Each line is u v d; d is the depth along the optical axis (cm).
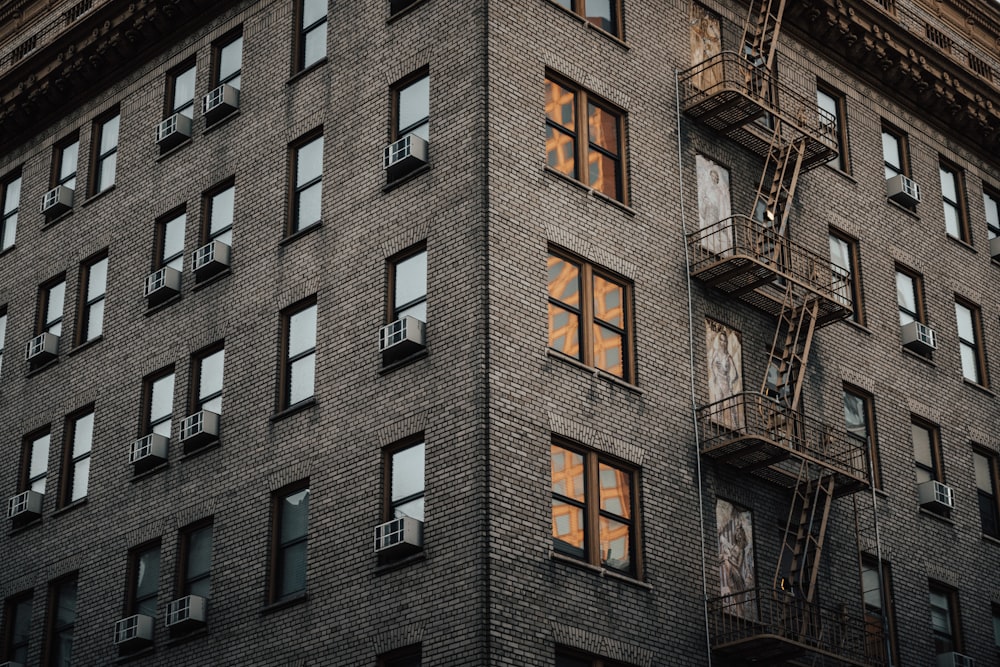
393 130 3691
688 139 3962
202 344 3897
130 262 4238
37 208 4662
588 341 3481
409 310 3447
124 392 4059
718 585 3519
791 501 3791
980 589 4191
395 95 3728
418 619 3125
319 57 3991
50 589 4019
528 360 3316
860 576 3803
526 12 3684
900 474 4125
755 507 3691
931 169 4744
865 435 4094
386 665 3166
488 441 3158
